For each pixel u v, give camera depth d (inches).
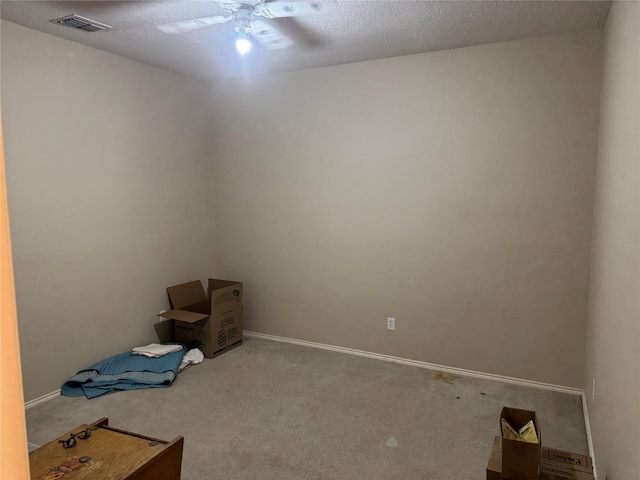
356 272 150.3
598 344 93.4
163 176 153.2
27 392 115.1
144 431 105.0
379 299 147.3
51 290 119.9
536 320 126.7
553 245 123.0
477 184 130.2
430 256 138.3
